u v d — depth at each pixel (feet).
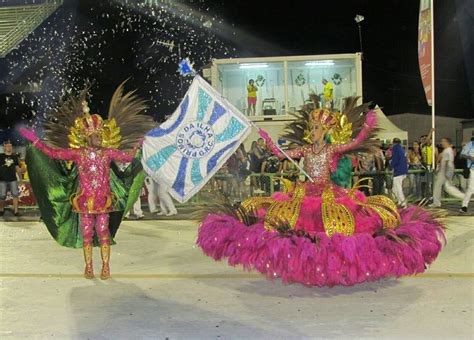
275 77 65.72
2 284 24.11
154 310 19.97
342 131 24.17
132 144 26.76
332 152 23.48
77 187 26.08
